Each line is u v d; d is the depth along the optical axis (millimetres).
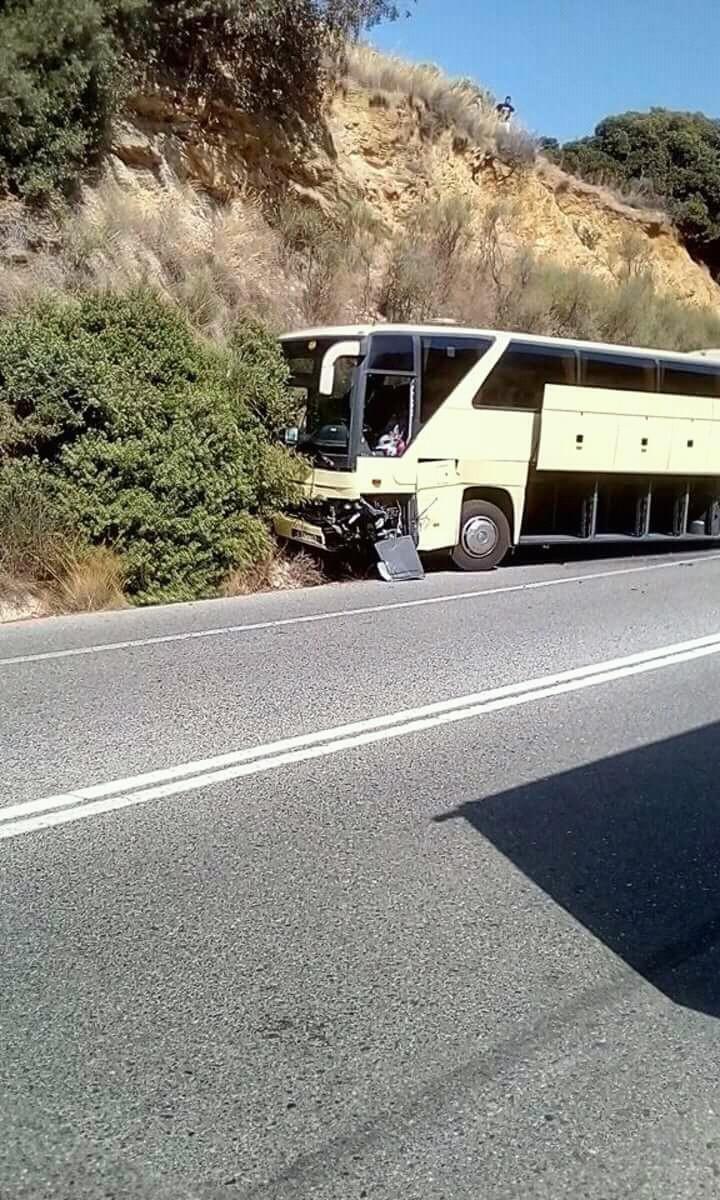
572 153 36750
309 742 6812
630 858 5238
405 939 4379
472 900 4742
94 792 5848
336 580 13984
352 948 4289
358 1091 3395
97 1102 3303
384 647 9594
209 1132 3180
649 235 30938
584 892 4859
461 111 25797
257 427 13641
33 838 5238
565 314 23922
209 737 6848
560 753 6758
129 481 11867
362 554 14297
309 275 19922
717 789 6215
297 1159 3080
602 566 15781
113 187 17750
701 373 17188
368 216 22297
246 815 5602
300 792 5957
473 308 22094
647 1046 3693
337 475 13555
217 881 4836
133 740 6742
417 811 5734
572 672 8789
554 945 4371
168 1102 3311
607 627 10703
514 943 4379
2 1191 2920
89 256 15820
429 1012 3855
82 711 7348
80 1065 3484
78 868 4926
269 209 20625
